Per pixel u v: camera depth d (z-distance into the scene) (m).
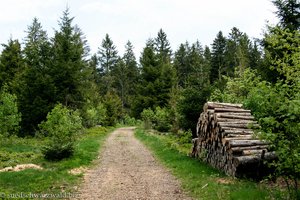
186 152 19.52
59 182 12.58
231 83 22.58
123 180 13.49
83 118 40.50
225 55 69.12
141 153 21.72
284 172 8.78
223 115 14.59
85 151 20.83
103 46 95.94
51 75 36.38
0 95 25.20
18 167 14.80
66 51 38.62
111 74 92.94
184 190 11.65
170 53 89.56
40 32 54.03
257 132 8.90
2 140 24.05
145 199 10.67
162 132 36.59
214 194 10.44
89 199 10.67
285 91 8.59
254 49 61.12
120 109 73.88
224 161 13.62
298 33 11.20
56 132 17.94
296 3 23.34
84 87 39.97
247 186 10.98
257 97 9.08
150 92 58.91
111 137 34.75
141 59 66.19
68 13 41.91
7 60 46.88
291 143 8.00
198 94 24.14
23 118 32.53
